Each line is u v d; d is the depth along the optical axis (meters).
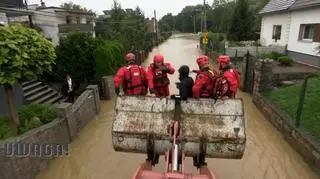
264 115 9.32
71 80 11.25
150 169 4.67
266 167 6.24
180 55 28.73
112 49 12.94
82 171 6.27
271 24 21.73
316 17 15.21
